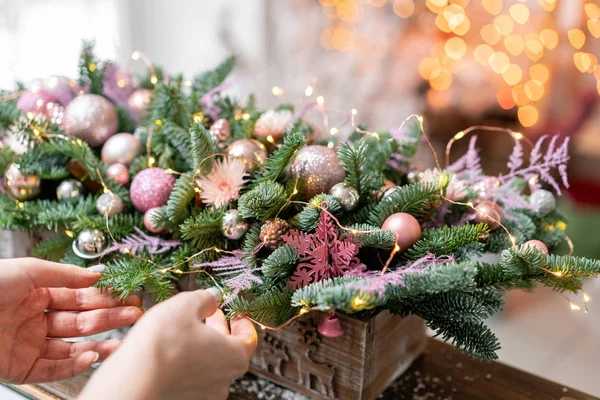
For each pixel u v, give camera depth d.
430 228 0.79
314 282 0.71
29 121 0.87
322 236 0.71
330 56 2.10
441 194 0.78
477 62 2.05
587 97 1.89
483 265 0.76
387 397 0.81
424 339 0.88
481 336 0.71
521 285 0.75
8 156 0.88
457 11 2.04
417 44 2.07
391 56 2.09
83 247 0.79
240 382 0.82
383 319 0.76
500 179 0.86
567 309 1.58
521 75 1.99
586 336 1.46
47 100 0.94
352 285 0.64
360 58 2.10
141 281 0.74
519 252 0.71
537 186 0.86
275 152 0.76
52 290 0.78
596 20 1.81
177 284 0.82
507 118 2.04
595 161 1.79
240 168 0.78
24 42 1.81
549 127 1.92
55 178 0.88
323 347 0.77
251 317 0.72
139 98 0.96
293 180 0.77
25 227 0.86
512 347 1.41
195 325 0.62
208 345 0.63
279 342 0.79
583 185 1.75
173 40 2.04
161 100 0.87
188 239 0.80
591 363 1.35
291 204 0.78
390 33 2.10
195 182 0.77
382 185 0.81
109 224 0.81
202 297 0.65
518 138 0.87
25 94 0.95
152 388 0.59
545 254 0.72
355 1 2.09
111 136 0.91
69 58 1.89
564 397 0.81
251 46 1.99
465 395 0.82
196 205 0.80
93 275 0.75
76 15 1.87
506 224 0.83
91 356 0.77
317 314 0.76
